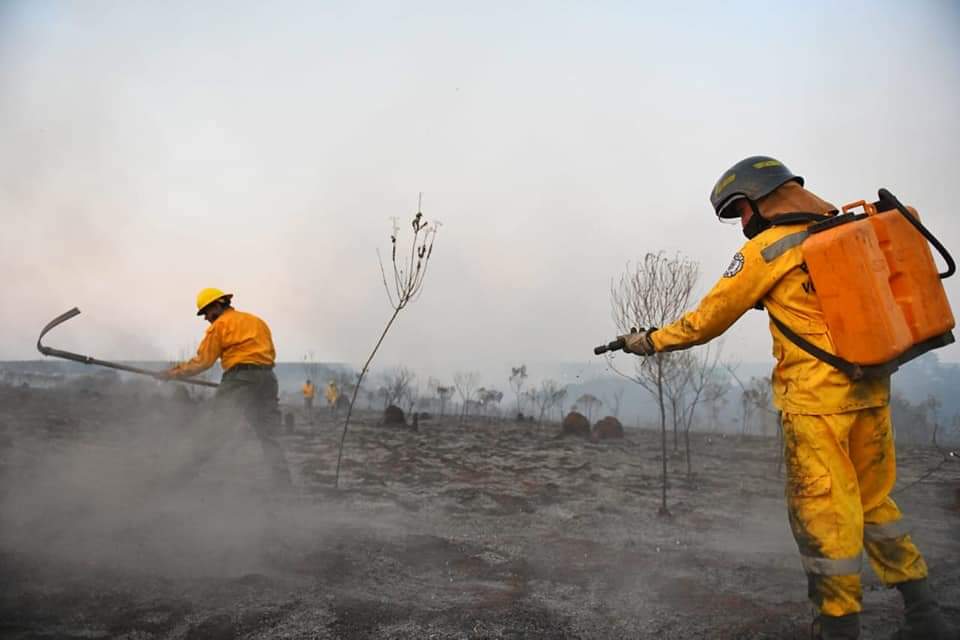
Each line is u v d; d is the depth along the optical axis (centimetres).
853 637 249
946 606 326
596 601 339
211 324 614
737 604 333
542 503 646
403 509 586
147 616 290
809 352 259
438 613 312
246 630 282
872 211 262
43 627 272
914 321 249
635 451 1288
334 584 350
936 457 1125
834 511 252
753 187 280
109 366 588
